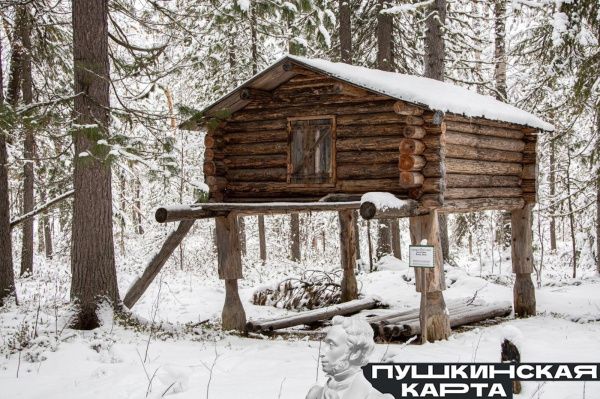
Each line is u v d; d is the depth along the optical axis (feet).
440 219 69.92
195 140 82.94
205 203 44.91
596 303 55.98
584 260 86.69
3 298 49.65
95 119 38.37
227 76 79.05
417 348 36.88
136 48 45.85
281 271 76.79
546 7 65.92
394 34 77.87
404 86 40.14
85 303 40.42
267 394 26.02
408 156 38.19
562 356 34.32
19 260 97.14
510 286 67.15
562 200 67.05
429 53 67.82
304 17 69.26
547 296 58.54
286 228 138.72
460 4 81.71
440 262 39.91
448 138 41.14
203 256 109.91
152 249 99.50
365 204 35.96
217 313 54.90
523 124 48.47
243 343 39.47
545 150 90.12
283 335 44.16
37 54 55.72
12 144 59.36
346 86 40.37
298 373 29.76
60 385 28.63
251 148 45.19
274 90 44.27
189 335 41.29
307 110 42.93
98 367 30.99
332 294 57.93
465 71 80.18
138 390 26.76
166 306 58.13
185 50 63.93
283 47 79.77
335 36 81.41
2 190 49.78
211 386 27.43
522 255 51.26
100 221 41.06
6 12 52.47
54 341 35.76
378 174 40.45
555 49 61.57
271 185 44.37
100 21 41.01
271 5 58.95
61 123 39.22
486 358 33.27
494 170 47.11
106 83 41.09
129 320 41.37
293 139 43.37
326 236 139.44
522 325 45.93
